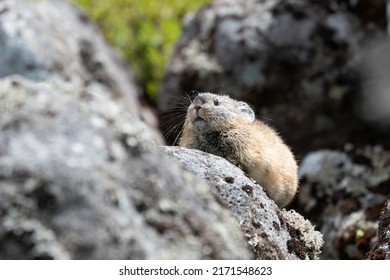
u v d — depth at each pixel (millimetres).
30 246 5254
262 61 17516
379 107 17281
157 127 18312
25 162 5434
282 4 17828
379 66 17203
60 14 19078
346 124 17547
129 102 18578
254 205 8203
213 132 10805
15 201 5320
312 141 17625
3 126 5605
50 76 17188
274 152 10625
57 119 5703
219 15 18219
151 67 19938
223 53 17781
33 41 17500
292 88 17438
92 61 18734
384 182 13938
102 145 5684
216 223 5918
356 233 13062
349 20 17531
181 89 17844
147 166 5820
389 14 16875
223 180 8266
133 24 20609
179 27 20312
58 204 5355
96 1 21062
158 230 5605
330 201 14055
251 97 17531
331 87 17344
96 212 5379
